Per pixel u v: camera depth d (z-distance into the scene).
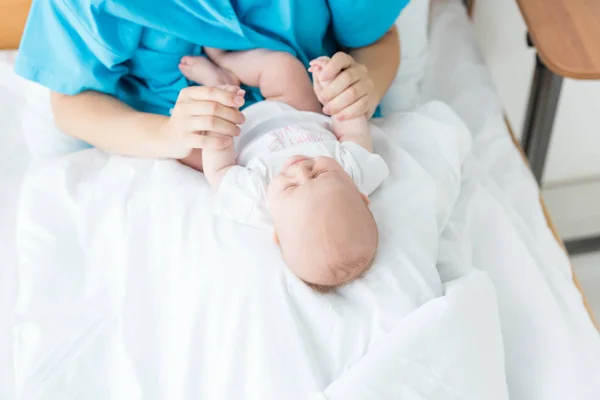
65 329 0.85
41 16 0.93
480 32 1.56
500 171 1.12
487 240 0.98
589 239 1.52
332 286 0.80
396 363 0.74
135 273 0.85
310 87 0.98
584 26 1.03
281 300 0.78
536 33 1.03
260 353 0.75
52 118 1.09
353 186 0.81
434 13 1.39
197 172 0.95
